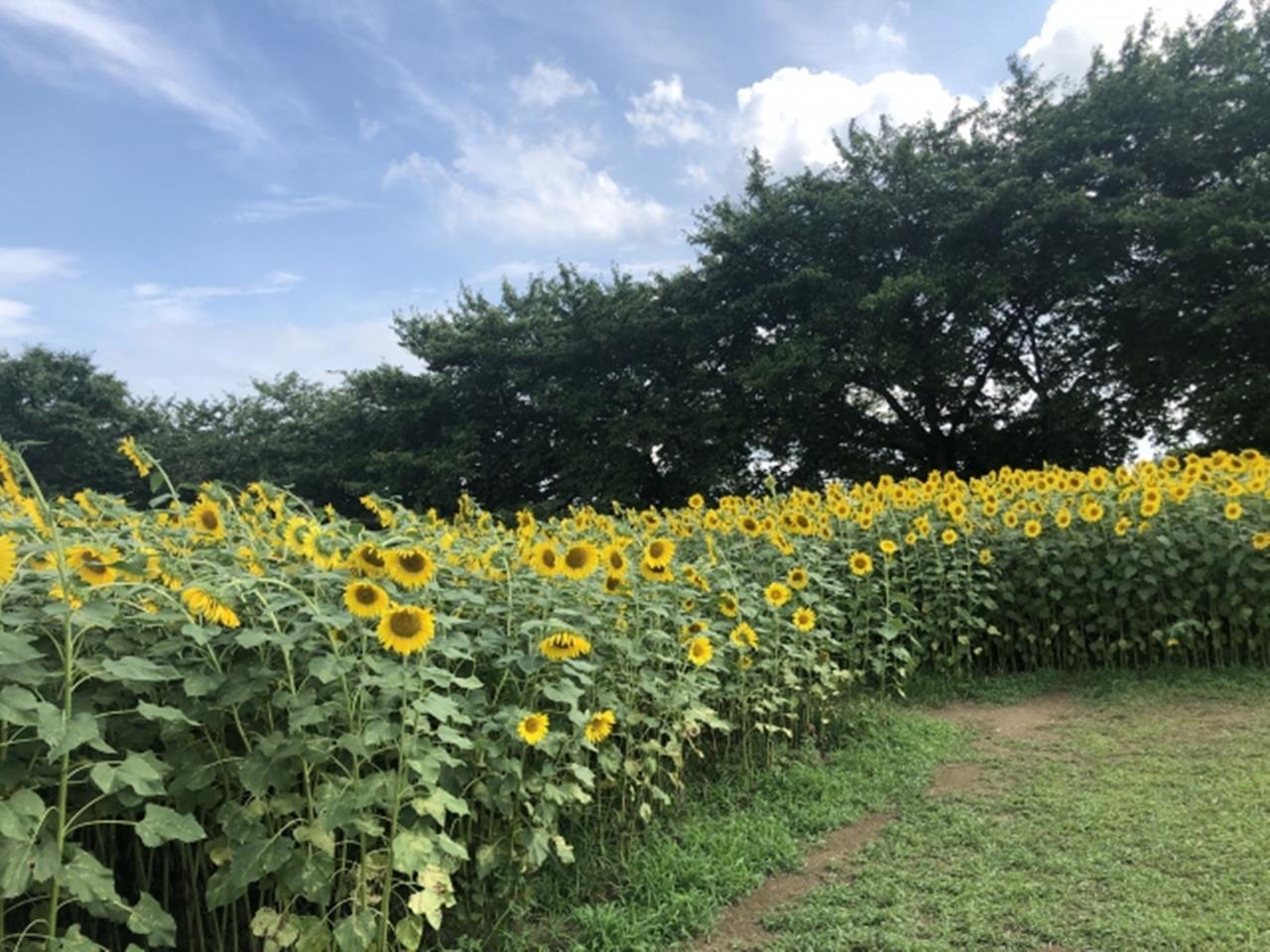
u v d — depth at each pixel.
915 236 21.03
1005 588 6.94
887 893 3.37
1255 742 4.71
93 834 2.61
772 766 4.73
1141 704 5.71
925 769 4.78
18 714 2.00
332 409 28.16
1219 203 17.27
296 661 2.75
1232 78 18.84
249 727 2.71
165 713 2.28
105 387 32.19
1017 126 21.38
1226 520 6.64
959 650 6.77
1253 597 6.39
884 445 22.20
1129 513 6.87
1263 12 19.09
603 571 3.99
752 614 4.81
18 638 2.10
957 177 20.20
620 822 3.79
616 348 23.03
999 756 4.93
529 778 3.18
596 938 3.10
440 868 2.72
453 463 22.47
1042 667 6.95
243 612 2.77
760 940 3.14
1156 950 2.84
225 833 2.48
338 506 27.09
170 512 3.71
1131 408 19.53
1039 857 3.58
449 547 4.02
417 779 2.76
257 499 4.00
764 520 6.82
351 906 2.73
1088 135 19.23
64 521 3.74
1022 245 18.84
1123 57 20.64
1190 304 18.30
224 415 34.28
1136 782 4.28
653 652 4.25
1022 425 20.72
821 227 21.23
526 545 3.76
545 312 25.64
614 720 3.55
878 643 6.52
